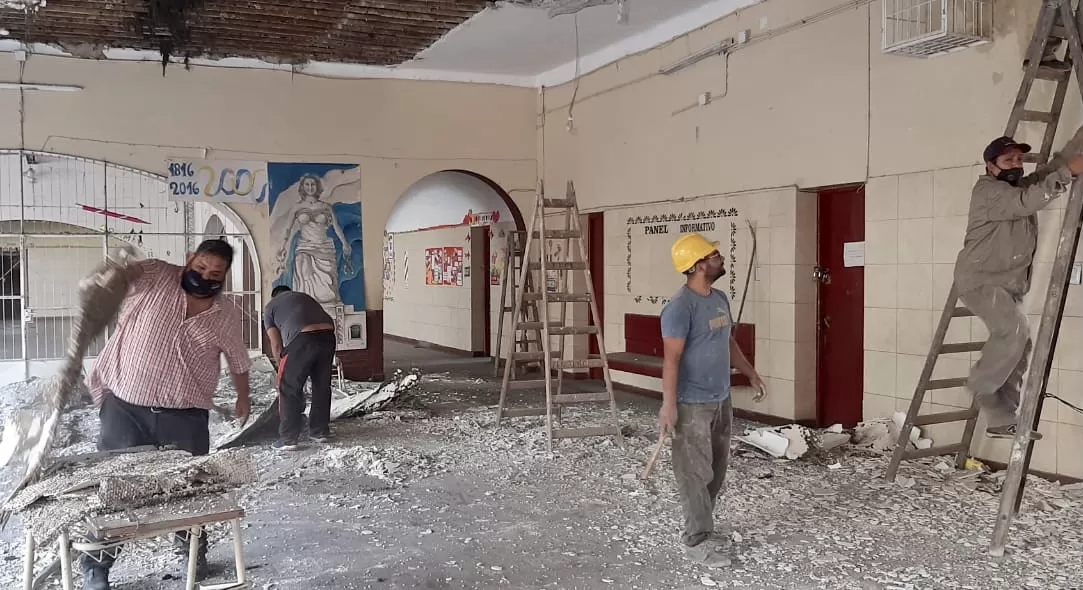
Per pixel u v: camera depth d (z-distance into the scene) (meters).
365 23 7.86
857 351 6.35
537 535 4.07
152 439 3.46
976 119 5.18
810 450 5.54
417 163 9.86
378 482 5.09
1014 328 4.56
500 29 8.14
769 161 6.79
